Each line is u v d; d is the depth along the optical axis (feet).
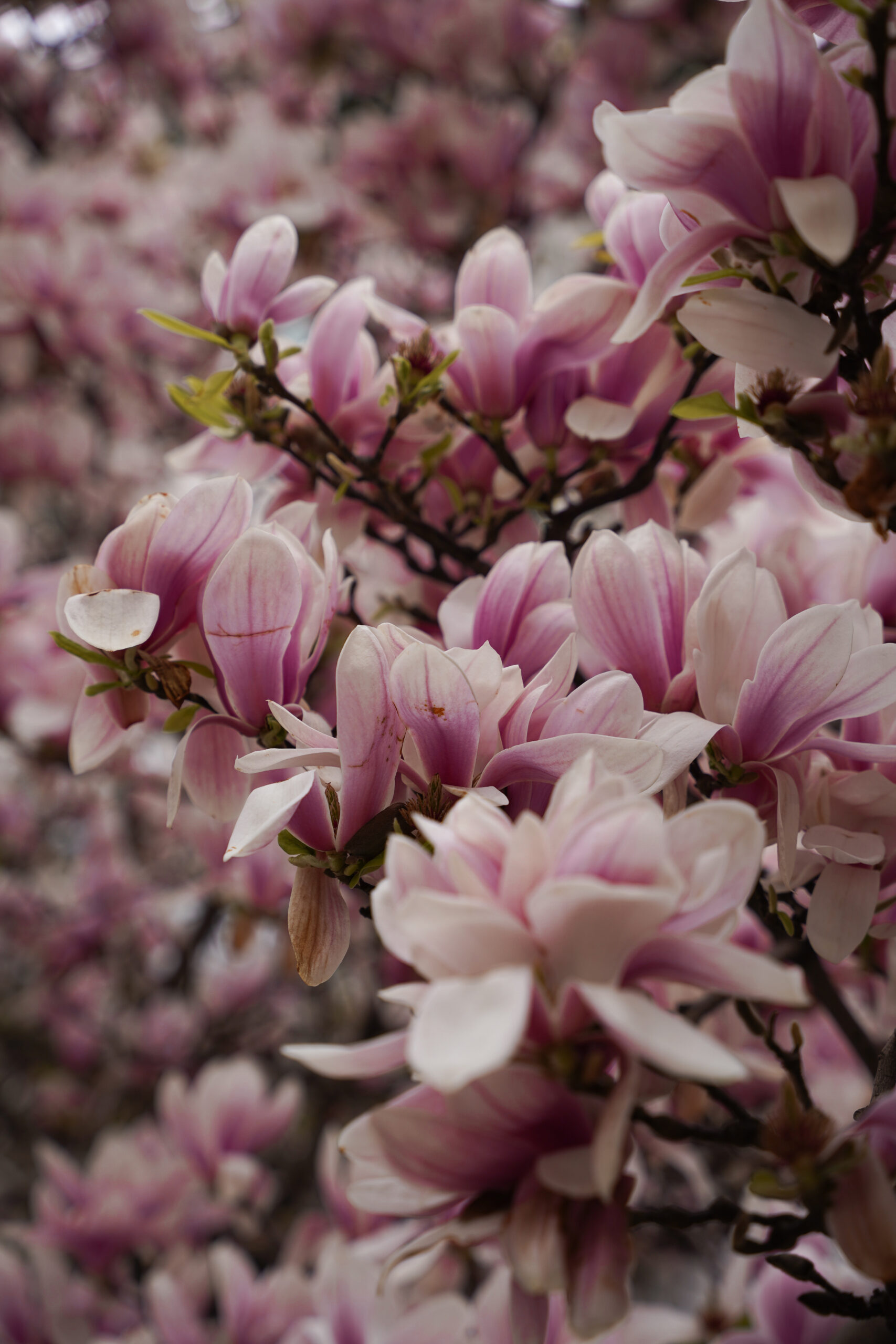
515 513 3.60
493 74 9.64
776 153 2.72
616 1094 2.44
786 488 3.76
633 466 3.62
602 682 2.79
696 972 2.46
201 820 6.24
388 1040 2.49
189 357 9.34
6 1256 5.43
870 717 3.03
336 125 10.62
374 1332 4.01
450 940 2.43
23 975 10.12
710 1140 2.66
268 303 3.39
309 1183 8.00
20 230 8.46
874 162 2.71
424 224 8.82
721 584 2.86
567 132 9.43
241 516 2.95
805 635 2.79
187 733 2.97
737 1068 2.35
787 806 2.85
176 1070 8.87
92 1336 5.38
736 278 2.91
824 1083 5.20
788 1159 2.56
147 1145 6.07
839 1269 3.51
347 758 2.76
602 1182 2.40
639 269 3.33
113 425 9.46
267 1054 8.96
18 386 8.36
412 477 3.71
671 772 2.76
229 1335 4.70
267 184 8.16
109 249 8.20
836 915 2.92
